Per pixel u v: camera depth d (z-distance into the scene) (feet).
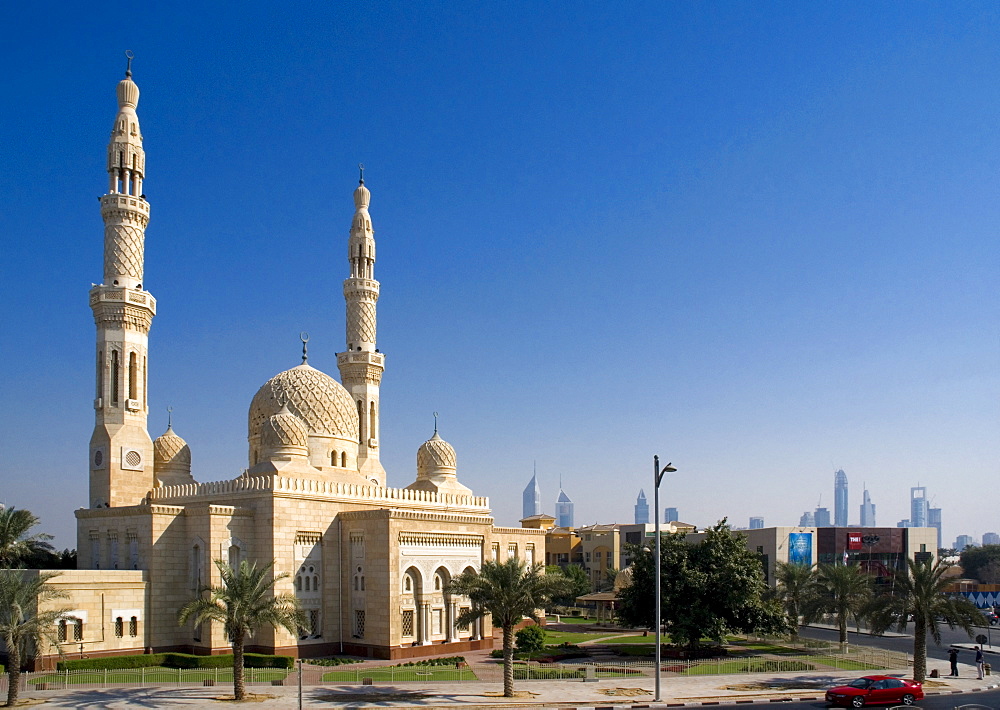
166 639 245.04
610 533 561.84
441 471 339.57
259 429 303.68
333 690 201.26
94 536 267.80
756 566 270.05
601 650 281.95
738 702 192.44
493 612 197.36
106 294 278.67
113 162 286.66
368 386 343.67
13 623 180.65
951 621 221.05
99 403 277.64
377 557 257.96
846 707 187.11
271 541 251.39
